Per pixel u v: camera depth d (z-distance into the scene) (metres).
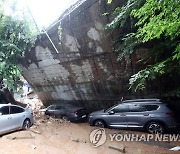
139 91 12.50
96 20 10.27
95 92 15.32
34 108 22.72
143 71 7.32
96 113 12.52
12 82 15.16
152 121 10.08
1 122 9.71
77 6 10.27
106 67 12.79
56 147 8.45
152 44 9.43
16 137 9.56
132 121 10.74
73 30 11.61
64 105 16.78
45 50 14.53
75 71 14.90
